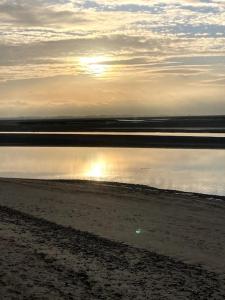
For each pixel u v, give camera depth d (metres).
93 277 9.91
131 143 64.31
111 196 20.91
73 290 9.17
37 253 11.52
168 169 35.59
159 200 19.94
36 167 37.69
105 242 12.73
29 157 46.69
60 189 22.89
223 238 13.25
